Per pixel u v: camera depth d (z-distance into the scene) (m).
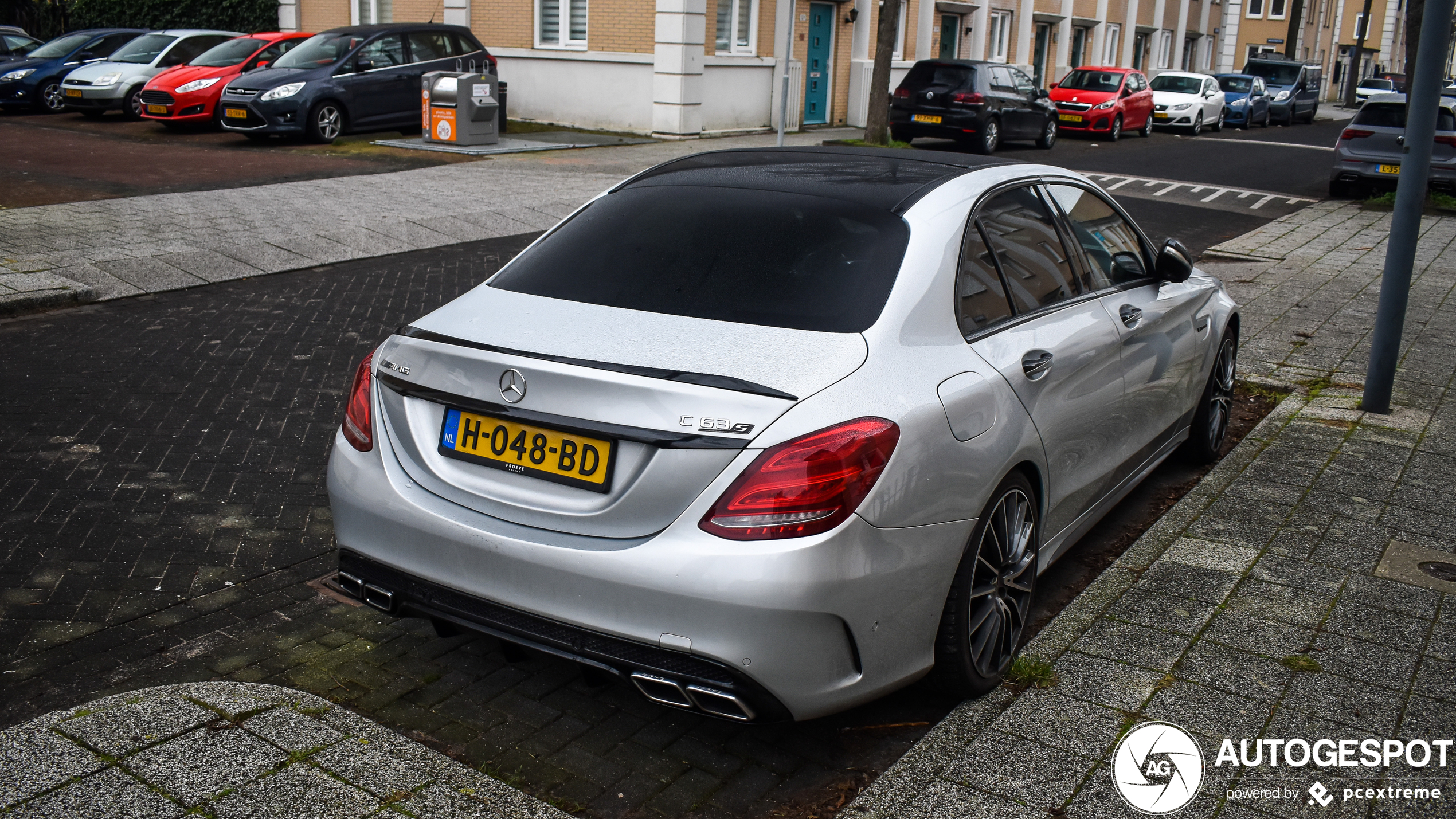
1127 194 16.62
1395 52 76.12
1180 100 29.77
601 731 3.19
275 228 10.72
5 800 2.71
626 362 2.76
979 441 3.03
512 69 22.84
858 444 2.66
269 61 18.95
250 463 5.22
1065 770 2.92
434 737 3.13
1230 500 4.88
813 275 3.12
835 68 25.72
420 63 18.69
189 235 10.20
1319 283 10.14
